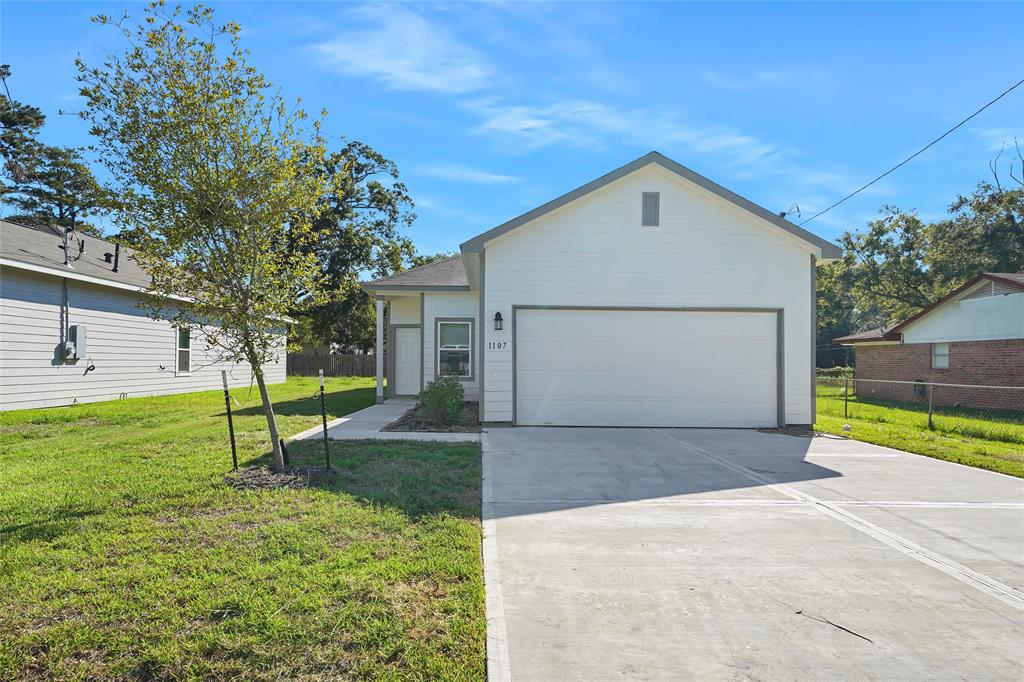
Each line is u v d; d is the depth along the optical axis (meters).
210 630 3.17
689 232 11.41
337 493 5.78
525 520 5.29
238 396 17.25
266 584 3.72
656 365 11.41
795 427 11.40
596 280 11.35
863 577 4.10
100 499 5.49
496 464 7.68
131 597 3.55
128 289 15.82
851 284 36.44
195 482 6.07
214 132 5.63
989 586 3.97
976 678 2.88
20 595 3.58
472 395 15.18
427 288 15.00
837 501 6.08
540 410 11.30
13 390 12.68
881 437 10.34
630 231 11.37
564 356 11.36
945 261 31.50
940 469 7.75
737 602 3.69
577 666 2.94
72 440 9.01
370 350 40.28
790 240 11.47
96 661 2.93
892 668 2.96
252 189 5.82
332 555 4.20
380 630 3.20
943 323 18.58
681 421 11.40
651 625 3.37
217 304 5.96
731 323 11.49
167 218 5.72
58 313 13.91
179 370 18.42
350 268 35.94
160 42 5.51
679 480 6.91
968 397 17.55
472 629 3.24
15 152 31.88
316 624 3.24
